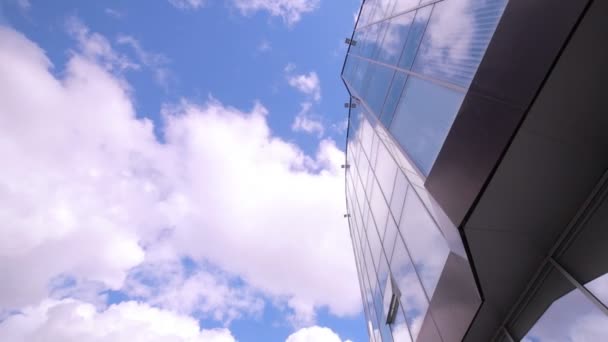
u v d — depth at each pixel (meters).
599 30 3.91
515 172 4.99
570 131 4.62
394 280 10.86
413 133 8.12
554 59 4.11
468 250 5.87
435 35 7.75
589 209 5.13
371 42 14.84
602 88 4.27
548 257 5.72
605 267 4.74
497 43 5.11
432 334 7.89
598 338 4.67
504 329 6.43
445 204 6.11
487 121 5.13
